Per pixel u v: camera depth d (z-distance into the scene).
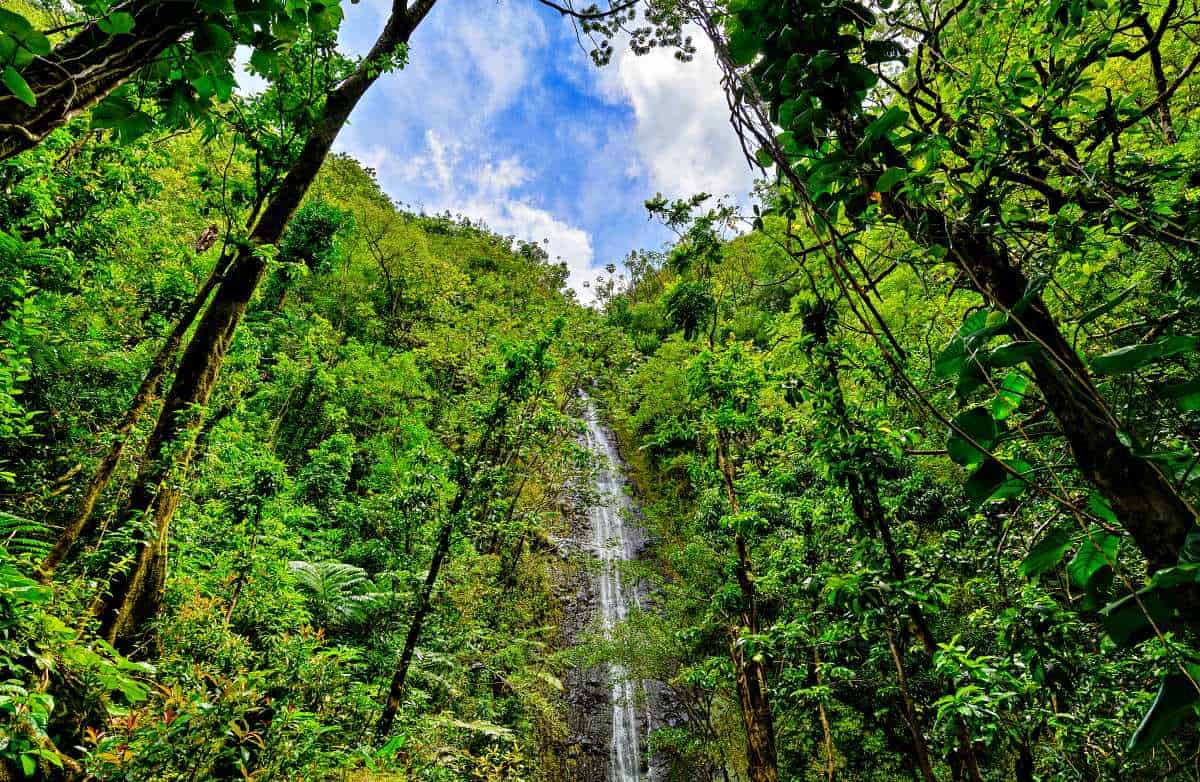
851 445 2.74
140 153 5.58
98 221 5.52
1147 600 0.56
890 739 5.57
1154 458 0.55
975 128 1.04
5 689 1.56
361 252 19.72
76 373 5.59
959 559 3.08
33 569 2.61
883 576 2.60
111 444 3.62
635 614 7.60
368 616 6.84
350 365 13.80
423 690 6.59
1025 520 2.22
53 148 4.39
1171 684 0.54
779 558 5.07
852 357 2.77
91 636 2.78
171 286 6.65
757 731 5.27
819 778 5.81
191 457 4.09
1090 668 2.21
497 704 7.87
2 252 3.82
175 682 2.26
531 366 6.25
